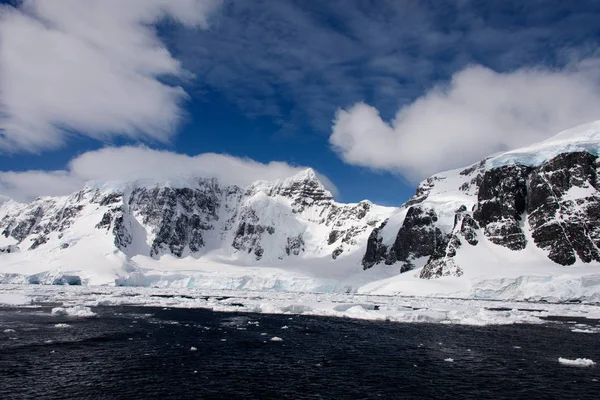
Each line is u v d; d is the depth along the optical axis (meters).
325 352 46.34
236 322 68.44
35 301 95.94
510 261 161.50
